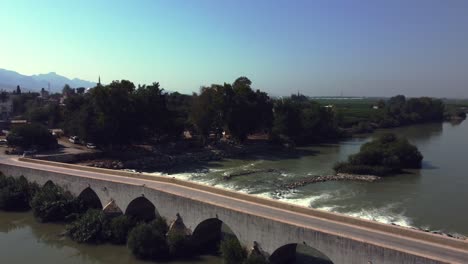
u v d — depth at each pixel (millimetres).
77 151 100062
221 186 77562
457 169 90438
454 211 59250
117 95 102750
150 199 49688
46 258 45375
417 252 30719
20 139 96812
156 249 43438
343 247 33625
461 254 30469
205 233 46281
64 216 56094
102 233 48750
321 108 156875
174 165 101875
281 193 71625
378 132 177375
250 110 127000
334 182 80312
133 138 107625
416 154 93000
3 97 183250
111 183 53969
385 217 56688
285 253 40344
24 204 62344
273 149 127812
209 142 126688
